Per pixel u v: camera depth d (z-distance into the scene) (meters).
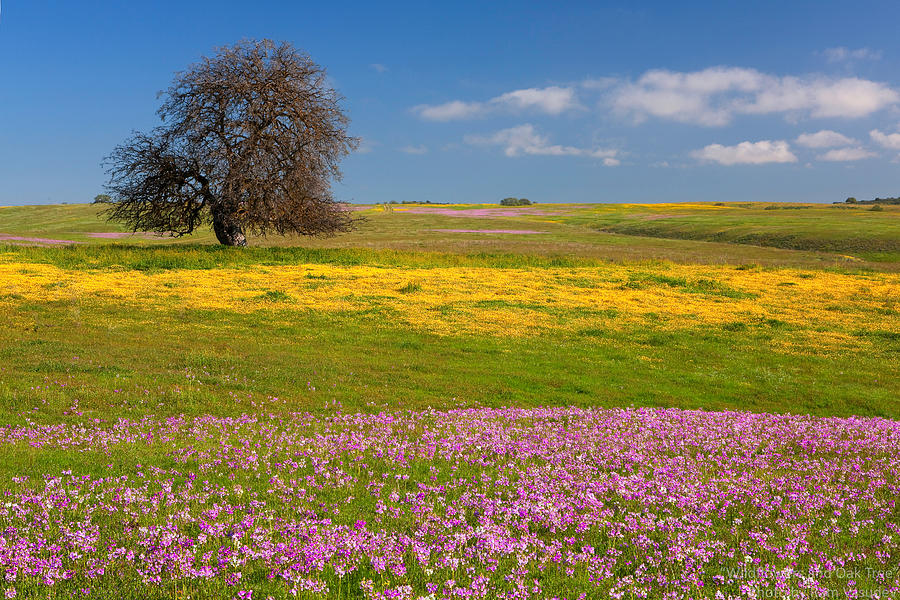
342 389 17.88
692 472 10.42
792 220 104.12
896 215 117.06
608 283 40.62
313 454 11.33
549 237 86.56
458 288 37.47
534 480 9.83
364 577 6.48
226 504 8.47
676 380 21.00
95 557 6.62
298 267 43.31
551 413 15.59
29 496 8.27
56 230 93.06
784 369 22.64
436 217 122.56
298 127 46.69
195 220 50.69
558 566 6.84
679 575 6.73
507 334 26.78
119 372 17.64
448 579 6.41
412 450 11.66
